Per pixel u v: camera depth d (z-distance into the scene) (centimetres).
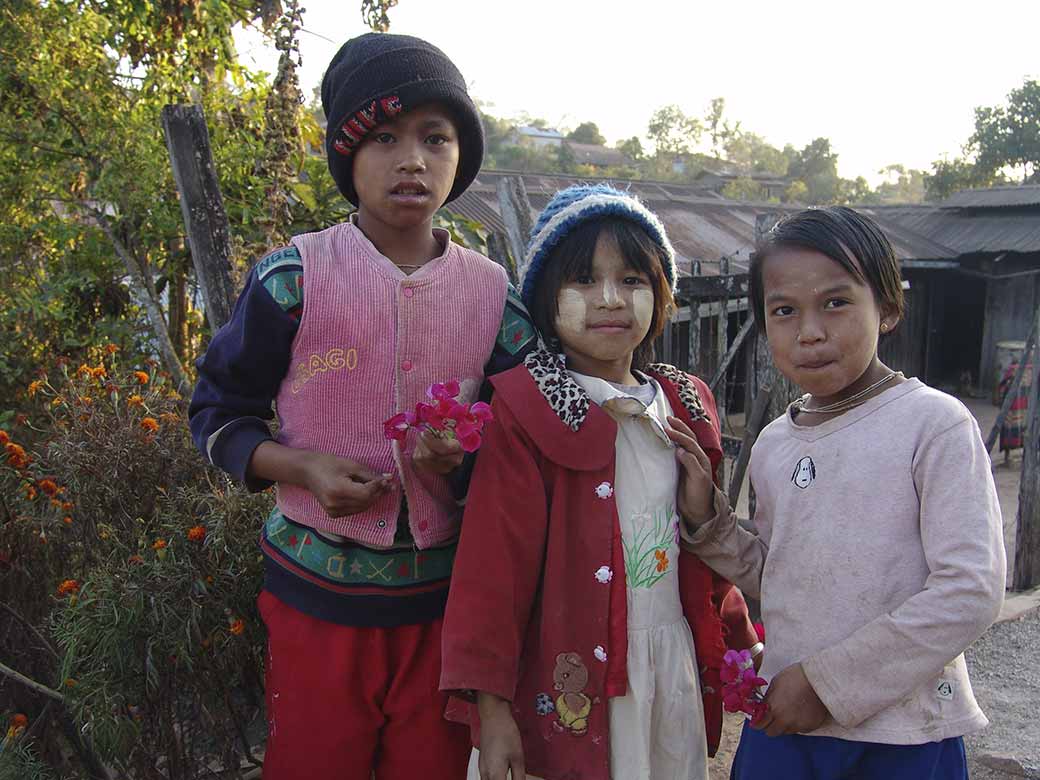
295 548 162
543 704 150
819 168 5453
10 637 228
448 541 165
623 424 164
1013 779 273
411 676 164
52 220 432
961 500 136
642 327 161
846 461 148
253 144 376
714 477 173
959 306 1330
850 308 145
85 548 209
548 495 155
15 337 398
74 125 380
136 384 233
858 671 137
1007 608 410
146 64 436
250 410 162
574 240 159
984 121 2814
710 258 1000
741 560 164
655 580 160
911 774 142
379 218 160
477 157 172
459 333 162
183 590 179
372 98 150
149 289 376
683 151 6862
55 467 209
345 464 149
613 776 151
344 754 161
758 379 374
